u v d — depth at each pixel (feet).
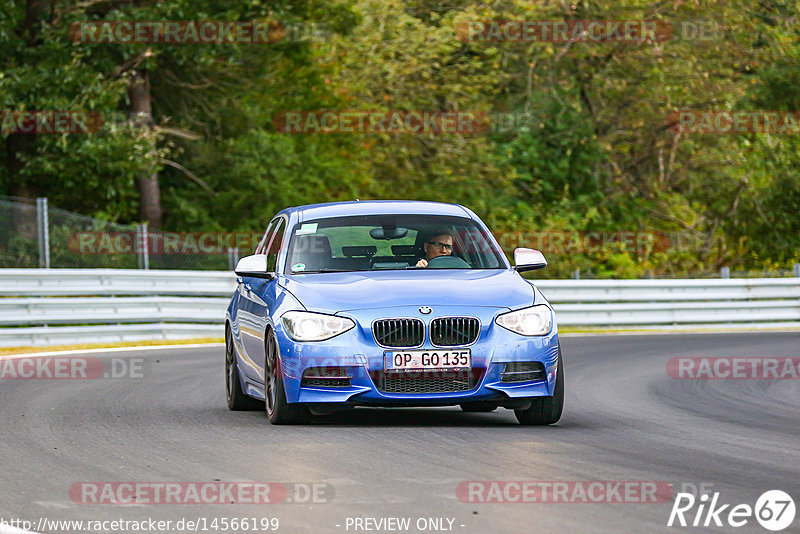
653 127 440.86
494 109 426.92
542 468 81.56
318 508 68.39
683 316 279.90
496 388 101.76
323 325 102.12
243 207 350.64
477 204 387.55
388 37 387.96
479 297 104.17
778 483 76.33
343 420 110.42
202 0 314.55
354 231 116.57
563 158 418.92
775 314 289.33
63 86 295.07
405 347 101.30
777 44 439.22
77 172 301.22
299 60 356.38
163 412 117.91
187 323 242.78
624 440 96.37
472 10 388.57
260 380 111.65
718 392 140.05
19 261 265.54
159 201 340.39
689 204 463.42
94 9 322.14
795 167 437.58
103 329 220.02
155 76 345.51
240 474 79.71
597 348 209.26
